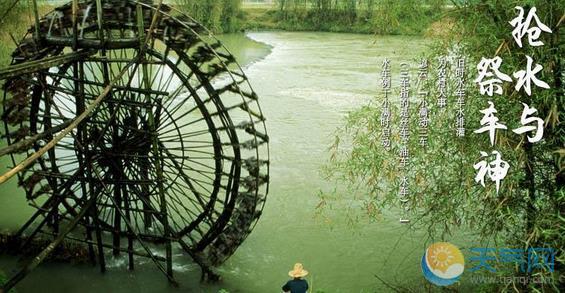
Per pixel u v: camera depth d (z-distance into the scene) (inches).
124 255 406.6
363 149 326.3
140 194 370.0
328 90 1018.1
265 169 585.6
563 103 252.5
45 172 371.2
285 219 471.8
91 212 362.3
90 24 370.3
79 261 389.7
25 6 794.2
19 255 397.1
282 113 839.1
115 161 361.7
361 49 1633.9
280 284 373.7
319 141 689.0
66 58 327.0
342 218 469.7
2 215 465.4
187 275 382.3
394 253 411.2
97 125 382.9
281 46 1712.6
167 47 354.3
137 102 341.7
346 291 362.0
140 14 337.1
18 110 397.4
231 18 2162.9
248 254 413.4
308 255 411.5
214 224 385.7
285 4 2377.0
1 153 259.9
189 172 581.9
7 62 796.6
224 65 340.5
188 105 875.4
